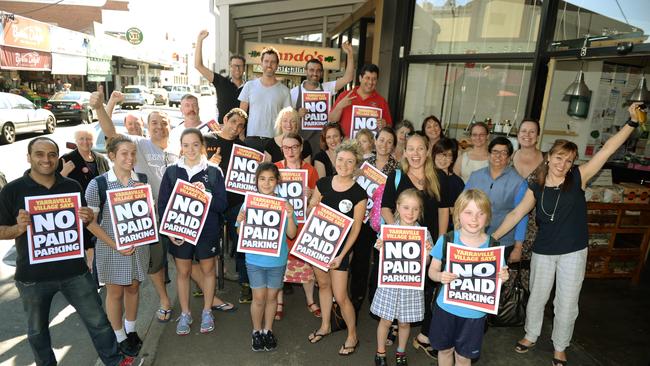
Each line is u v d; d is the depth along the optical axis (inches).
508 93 222.5
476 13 229.9
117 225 126.8
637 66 227.3
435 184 136.9
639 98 227.0
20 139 564.7
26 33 705.0
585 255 134.2
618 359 145.5
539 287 140.6
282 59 402.6
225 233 213.0
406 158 138.3
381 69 308.7
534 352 148.2
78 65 909.8
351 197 135.9
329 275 145.9
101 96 162.7
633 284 205.8
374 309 131.2
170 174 146.0
